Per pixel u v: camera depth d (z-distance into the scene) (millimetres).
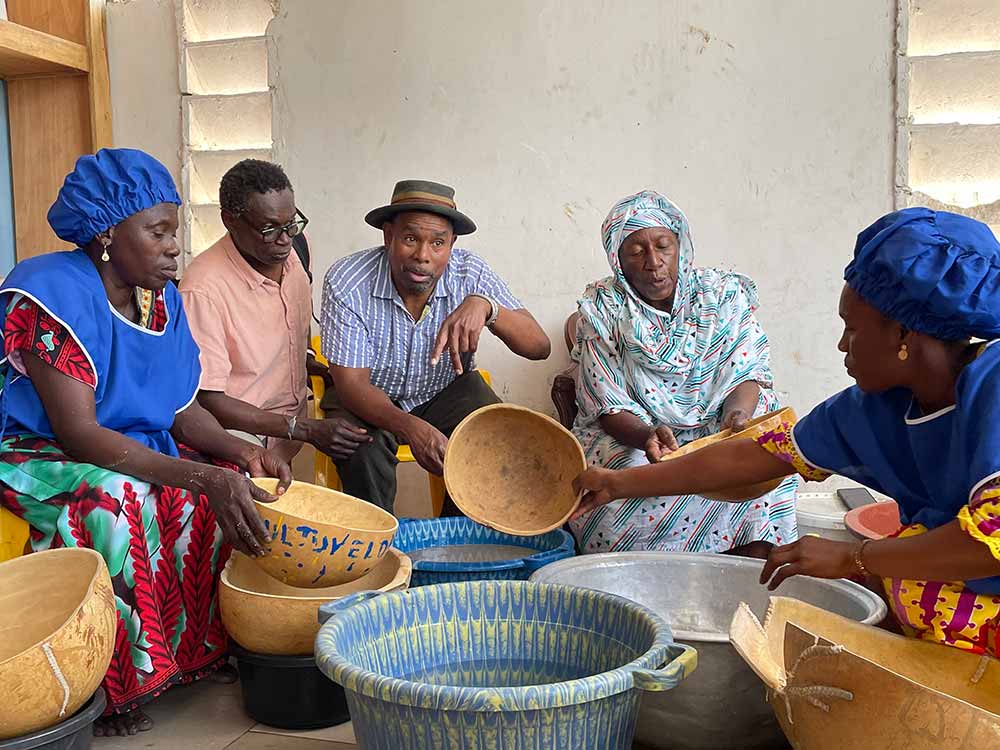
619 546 2852
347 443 2822
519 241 3801
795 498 2918
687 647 1656
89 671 1847
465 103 3799
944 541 1603
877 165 3398
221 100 4137
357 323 2967
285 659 2146
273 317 3111
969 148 3320
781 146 3479
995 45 3289
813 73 3416
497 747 1527
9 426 2359
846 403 1918
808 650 1625
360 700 1614
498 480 2520
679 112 3568
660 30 3553
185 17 4121
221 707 2338
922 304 1623
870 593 2070
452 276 3055
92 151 4219
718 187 3561
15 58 3926
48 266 2287
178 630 2320
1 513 2277
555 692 1495
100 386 2340
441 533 2855
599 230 3709
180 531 2320
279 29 3992
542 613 1974
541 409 3822
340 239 4027
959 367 1692
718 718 1932
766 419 2291
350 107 3939
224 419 2889
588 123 3668
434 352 2779
